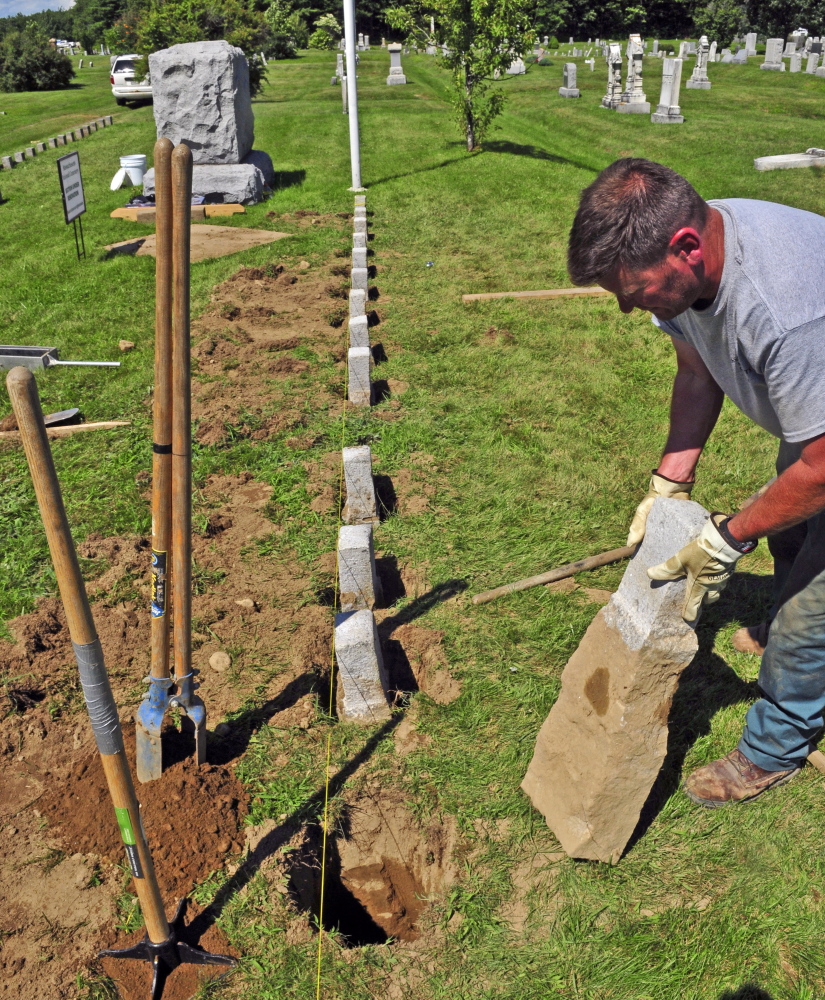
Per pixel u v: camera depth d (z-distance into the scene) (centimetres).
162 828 291
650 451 555
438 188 1376
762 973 253
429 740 340
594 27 5162
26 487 536
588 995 250
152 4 2102
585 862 287
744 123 1892
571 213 1202
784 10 4247
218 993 249
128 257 1058
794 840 292
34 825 302
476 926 270
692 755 327
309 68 3566
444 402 632
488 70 1578
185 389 252
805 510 221
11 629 404
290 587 435
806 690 279
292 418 612
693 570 231
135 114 2469
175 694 305
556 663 376
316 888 294
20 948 262
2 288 959
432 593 426
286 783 316
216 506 511
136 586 437
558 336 764
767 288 221
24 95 3198
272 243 1097
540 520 482
